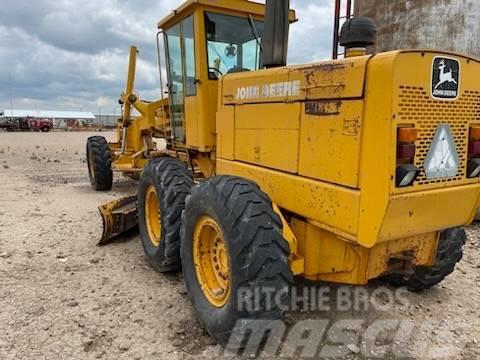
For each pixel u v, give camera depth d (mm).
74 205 6910
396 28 6680
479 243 5086
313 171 2674
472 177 2609
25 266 4199
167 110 5949
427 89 2287
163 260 3828
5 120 47656
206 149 4242
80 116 81438
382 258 2758
